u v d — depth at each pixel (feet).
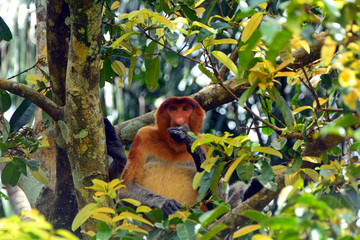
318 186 22.62
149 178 33.40
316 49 29.66
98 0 24.03
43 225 13.34
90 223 25.88
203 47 25.73
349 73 15.62
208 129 45.42
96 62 25.30
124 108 47.65
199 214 21.81
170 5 29.32
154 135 34.55
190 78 45.24
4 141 26.99
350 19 14.73
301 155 24.61
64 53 27.30
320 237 12.76
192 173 33.47
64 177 30.68
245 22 25.04
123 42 29.40
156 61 27.94
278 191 24.84
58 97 28.45
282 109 21.85
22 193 37.09
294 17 13.09
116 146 32.83
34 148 28.81
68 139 26.37
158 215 22.88
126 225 19.97
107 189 21.61
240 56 15.14
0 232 13.75
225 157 22.47
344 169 23.15
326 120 25.68
